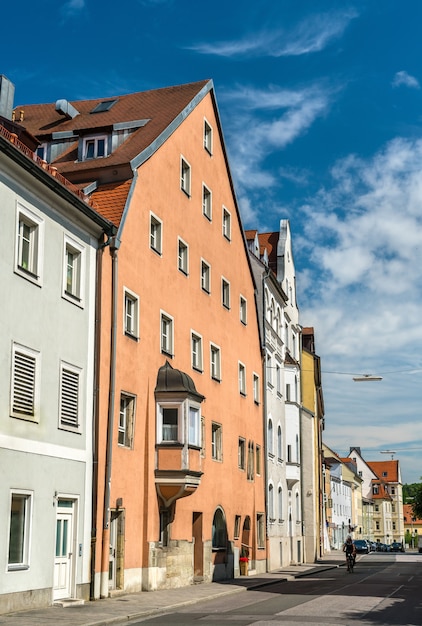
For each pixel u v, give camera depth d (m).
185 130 32.03
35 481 19.28
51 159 30.08
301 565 48.97
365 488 161.50
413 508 120.56
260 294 42.81
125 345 24.86
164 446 26.27
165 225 29.14
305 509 56.72
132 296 25.67
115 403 23.78
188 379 27.33
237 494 35.84
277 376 47.16
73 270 22.52
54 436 20.38
